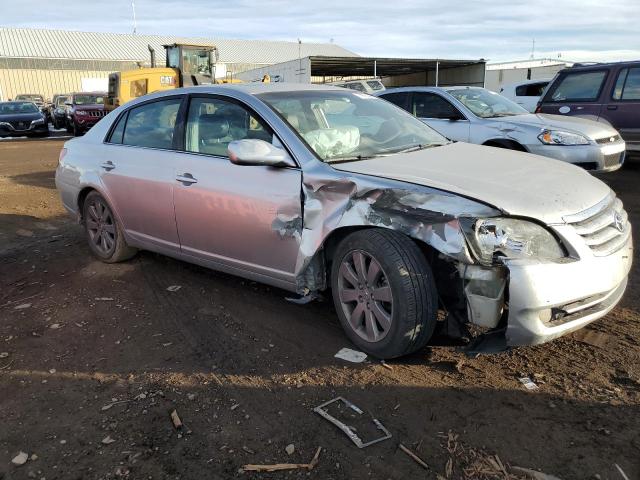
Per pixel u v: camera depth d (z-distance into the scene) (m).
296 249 3.67
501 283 2.93
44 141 21.45
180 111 4.57
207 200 4.14
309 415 2.93
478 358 3.41
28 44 52.81
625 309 4.00
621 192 7.98
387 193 3.22
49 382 3.40
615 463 2.48
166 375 3.39
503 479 2.42
